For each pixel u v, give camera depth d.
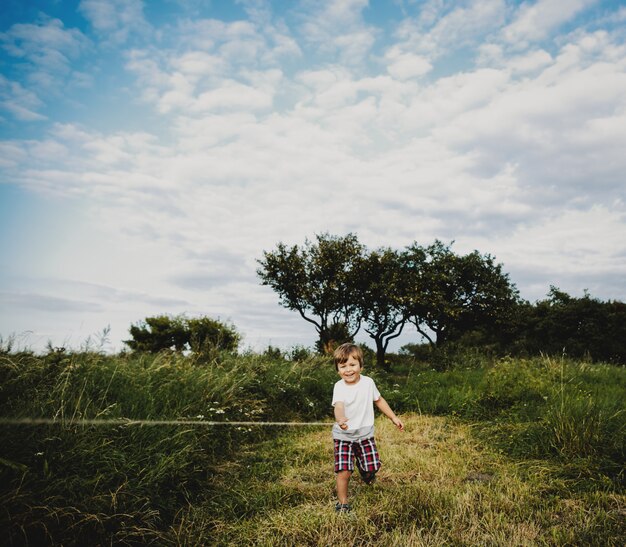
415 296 25.81
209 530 3.28
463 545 2.91
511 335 32.38
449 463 4.78
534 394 7.94
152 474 3.70
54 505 2.99
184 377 6.78
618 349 25.61
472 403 7.76
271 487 4.10
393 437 6.10
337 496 3.85
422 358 22.03
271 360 10.84
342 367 4.00
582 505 3.61
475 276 28.75
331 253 27.16
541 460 4.77
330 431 6.78
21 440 3.46
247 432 6.05
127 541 2.96
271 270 27.05
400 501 3.59
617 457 4.55
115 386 5.47
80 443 3.66
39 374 5.06
